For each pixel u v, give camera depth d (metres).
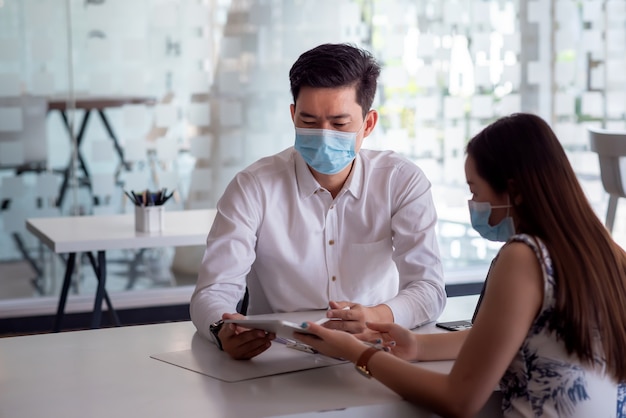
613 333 1.49
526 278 1.48
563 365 1.49
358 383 1.62
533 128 1.54
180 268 4.50
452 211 4.84
